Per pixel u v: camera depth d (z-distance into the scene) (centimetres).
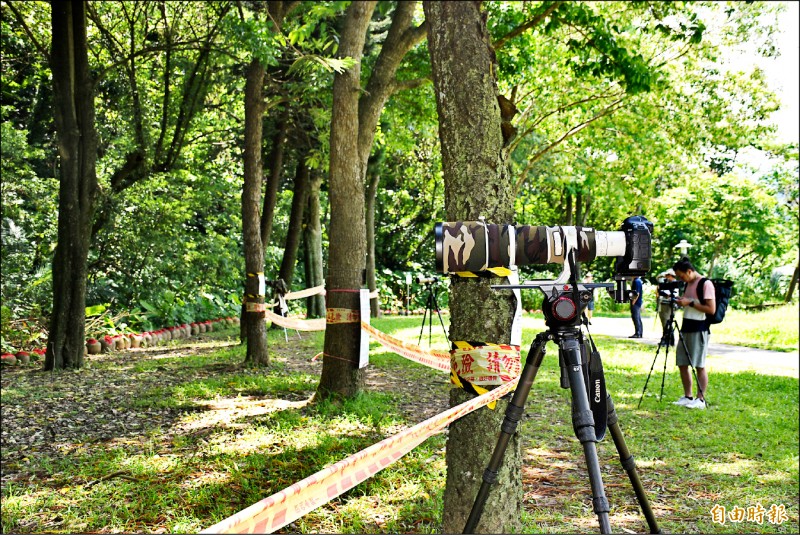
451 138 280
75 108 1085
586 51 933
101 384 883
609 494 453
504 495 275
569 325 251
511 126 288
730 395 796
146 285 1564
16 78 1584
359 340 716
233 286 2077
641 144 1360
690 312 720
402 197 2831
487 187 275
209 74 1283
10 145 1423
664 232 2714
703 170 2278
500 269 259
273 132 1386
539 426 631
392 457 217
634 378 916
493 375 272
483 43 280
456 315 282
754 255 2700
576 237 253
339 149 714
